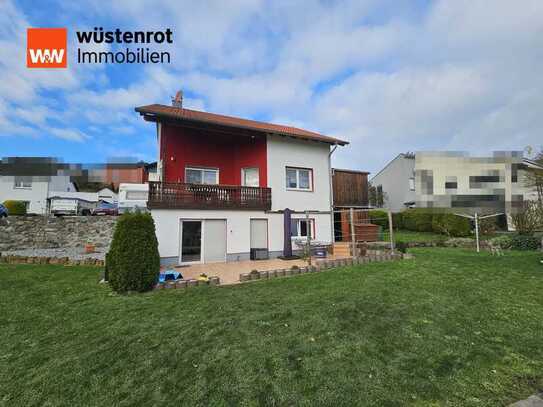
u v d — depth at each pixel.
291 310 4.86
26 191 25.55
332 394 2.68
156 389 2.88
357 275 7.41
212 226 10.83
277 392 2.75
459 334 3.85
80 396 2.83
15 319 4.74
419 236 16.98
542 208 12.85
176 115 10.32
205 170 12.84
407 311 4.68
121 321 4.59
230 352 3.51
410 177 27.23
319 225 13.41
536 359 3.20
